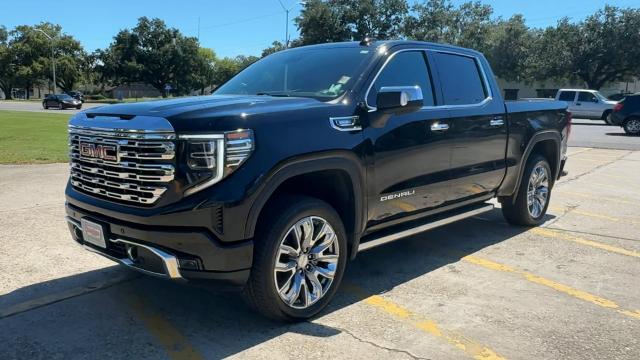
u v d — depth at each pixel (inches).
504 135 224.1
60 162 446.6
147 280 182.5
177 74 3523.6
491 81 224.1
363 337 144.1
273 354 134.3
